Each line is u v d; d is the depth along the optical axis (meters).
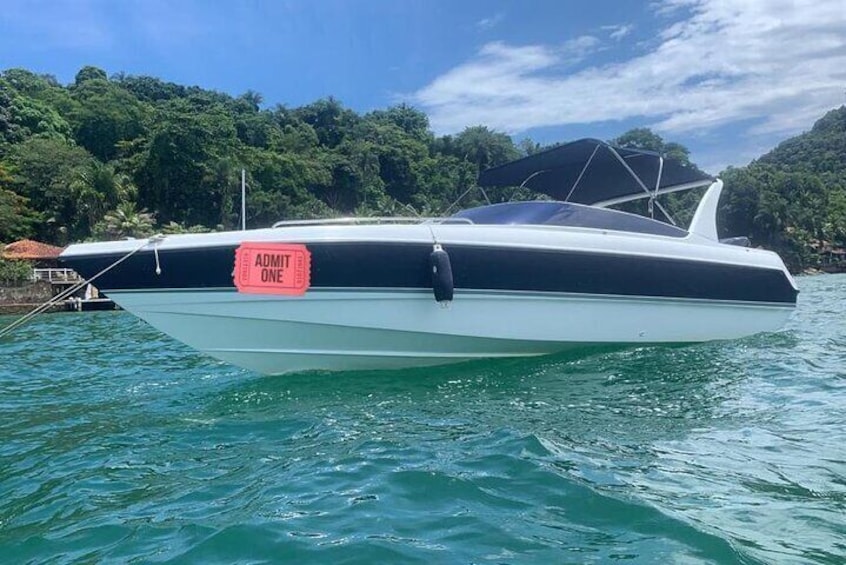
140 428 4.69
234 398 5.41
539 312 6.20
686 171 7.79
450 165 79.56
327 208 63.84
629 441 4.02
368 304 5.71
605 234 6.55
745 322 7.50
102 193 47.59
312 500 3.08
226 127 60.47
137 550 2.64
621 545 2.58
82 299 28.41
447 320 5.90
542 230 6.18
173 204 55.94
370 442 3.99
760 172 82.56
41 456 4.12
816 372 5.91
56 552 2.69
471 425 4.38
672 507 3.00
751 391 5.29
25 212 44.31
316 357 5.93
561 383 5.59
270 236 5.52
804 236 72.38
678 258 6.83
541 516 2.86
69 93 67.12
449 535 2.67
